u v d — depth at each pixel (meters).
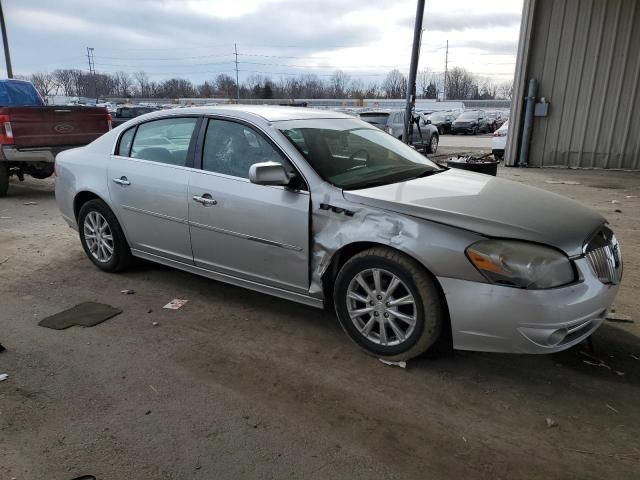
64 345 3.60
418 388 3.06
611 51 12.57
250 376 3.20
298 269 3.57
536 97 13.45
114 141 4.77
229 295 4.49
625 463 2.45
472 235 2.92
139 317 4.06
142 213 4.46
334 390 3.05
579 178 11.77
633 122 12.78
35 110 8.86
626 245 6.05
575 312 2.85
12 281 4.86
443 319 3.11
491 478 2.36
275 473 2.38
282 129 3.76
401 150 4.44
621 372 3.23
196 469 2.41
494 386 3.08
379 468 2.42
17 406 2.89
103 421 2.76
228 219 3.83
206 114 4.14
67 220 5.31
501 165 14.37
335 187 3.39
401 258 3.10
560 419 2.78
